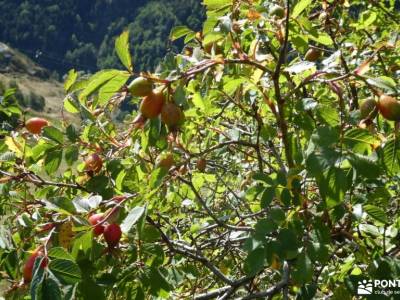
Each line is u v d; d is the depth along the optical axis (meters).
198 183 0.77
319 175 0.44
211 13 0.64
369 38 1.00
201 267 0.88
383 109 0.48
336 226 0.67
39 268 0.44
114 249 0.51
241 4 0.64
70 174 0.68
